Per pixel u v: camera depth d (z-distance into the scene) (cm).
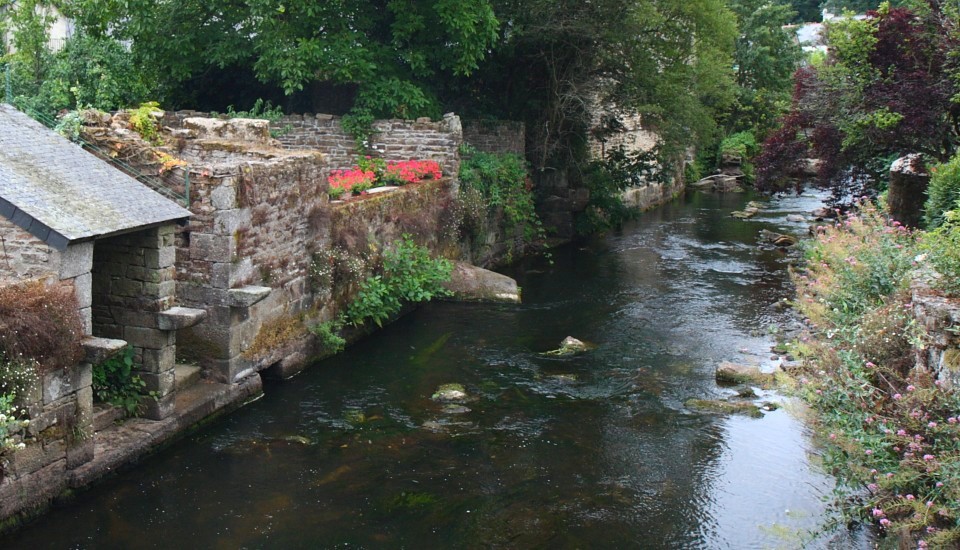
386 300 1580
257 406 1195
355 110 2008
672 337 1580
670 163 3136
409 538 866
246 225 1179
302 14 1986
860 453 829
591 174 2745
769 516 916
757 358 1452
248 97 2241
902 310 1010
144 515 887
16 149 972
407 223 1695
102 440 996
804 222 3016
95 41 2117
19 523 849
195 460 1020
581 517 915
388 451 1067
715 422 1179
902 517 798
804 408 1005
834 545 838
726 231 2836
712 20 2531
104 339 909
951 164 1470
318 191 1388
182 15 2022
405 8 2050
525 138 2573
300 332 1348
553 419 1184
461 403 1232
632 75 2525
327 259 1391
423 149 1978
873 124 1806
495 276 1869
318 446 1073
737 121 4641
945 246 987
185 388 1148
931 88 1744
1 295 812
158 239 1029
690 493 971
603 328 1638
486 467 1032
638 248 2525
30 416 847
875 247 1263
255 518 891
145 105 1356
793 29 4869
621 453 1078
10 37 2353
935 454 767
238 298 1142
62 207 908
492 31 2084
